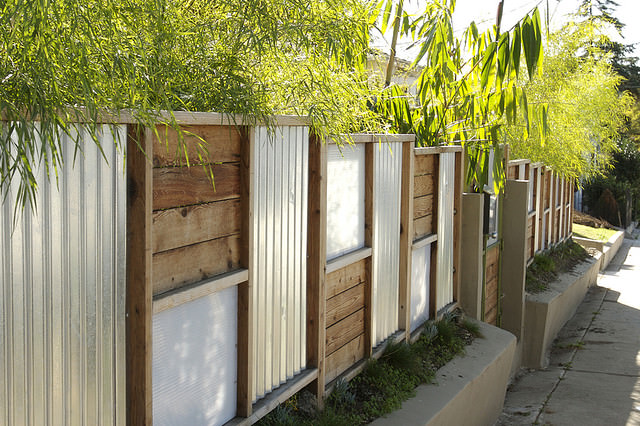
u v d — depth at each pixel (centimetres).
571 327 946
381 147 441
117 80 204
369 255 430
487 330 601
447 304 610
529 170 940
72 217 209
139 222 234
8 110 170
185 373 271
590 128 1287
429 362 494
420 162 524
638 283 1280
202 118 257
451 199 598
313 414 359
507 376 587
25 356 197
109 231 225
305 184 349
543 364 791
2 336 189
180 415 270
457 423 450
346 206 405
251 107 275
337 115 312
